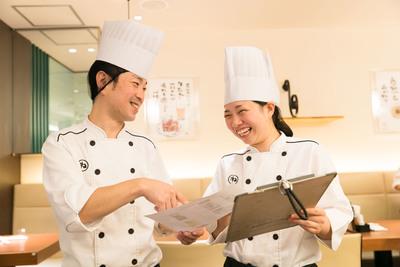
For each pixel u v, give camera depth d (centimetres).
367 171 395
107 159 118
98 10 341
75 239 112
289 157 129
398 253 324
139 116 401
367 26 406
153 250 122
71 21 367
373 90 407
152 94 402
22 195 374
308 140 132
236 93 129
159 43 129
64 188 104
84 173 115
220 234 131
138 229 119
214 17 368
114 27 122
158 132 401
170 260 165
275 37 409
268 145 133
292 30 408
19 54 385
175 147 404
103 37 125
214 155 402
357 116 405
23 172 398
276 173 127
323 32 409
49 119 386
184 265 165
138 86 121
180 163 402
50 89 387
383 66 408
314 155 126
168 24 385
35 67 386
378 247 214
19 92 385
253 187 128
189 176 401
